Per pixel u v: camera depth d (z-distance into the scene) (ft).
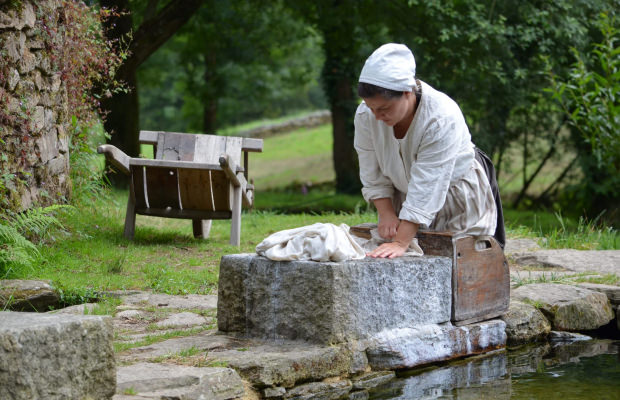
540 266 21.48
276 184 78.89
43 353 8.38
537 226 47.60
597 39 47.91
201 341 12.26
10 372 8.07
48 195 21.89
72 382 8.70
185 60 71.31
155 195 23.80
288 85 87.92
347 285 11.75
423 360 12.78
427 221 12.73
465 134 13.48
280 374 10.71
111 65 27.91
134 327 14.12
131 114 44.04
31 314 9.13
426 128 12.53
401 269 12.55
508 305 14.90
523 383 11.95
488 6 46.57
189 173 23.32
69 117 24.77
